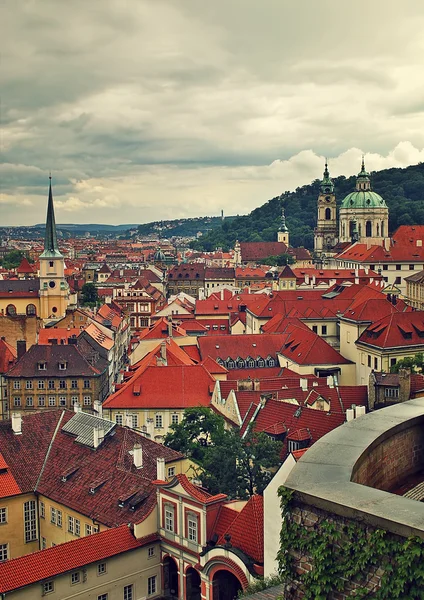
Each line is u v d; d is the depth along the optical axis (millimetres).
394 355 136250
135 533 72688
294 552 22062
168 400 121312
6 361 151625
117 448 86250
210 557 65312
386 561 19453
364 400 106875
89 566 68438
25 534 84500
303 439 86938
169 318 190500
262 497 67375
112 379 167750
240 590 60250
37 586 64812
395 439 25844
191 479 86562
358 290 191375
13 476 85125
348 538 20469
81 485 82625
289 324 163375
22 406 143500
